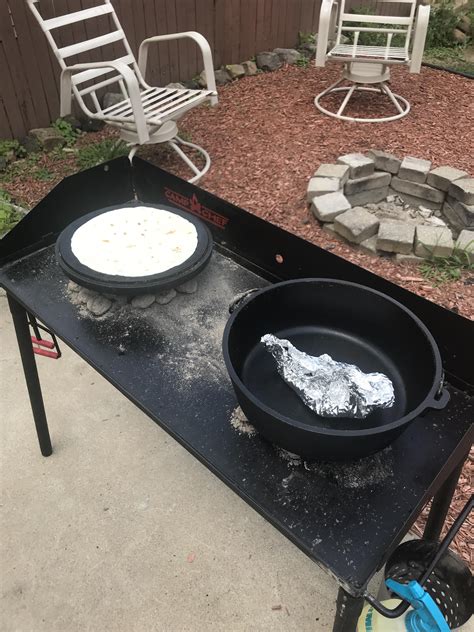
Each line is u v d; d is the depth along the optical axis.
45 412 1.68
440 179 2.70
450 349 1.09
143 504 1.51
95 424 1.73
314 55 4.55
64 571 1.36
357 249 2.48
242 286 1.37
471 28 5.02
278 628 1.26
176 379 1.10
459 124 3.47
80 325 1.23
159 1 3.53
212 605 1.30
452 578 1.01
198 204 1.52
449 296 2.21
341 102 3.78
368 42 4.73
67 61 3.25
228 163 3.11
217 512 1.49
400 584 0.84
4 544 1.42
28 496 1.53
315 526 0.83
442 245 2.33
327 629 1.26
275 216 2.66
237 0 3.95
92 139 3.37
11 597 1.32
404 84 4.04
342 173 2.74
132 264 1.27
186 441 0.96
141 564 1.38
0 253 1.39
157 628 1.26
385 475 0.91
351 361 1.11
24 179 2.97
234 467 0.92
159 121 2.67
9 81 3.04
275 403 1.01
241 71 4.16
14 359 1.95
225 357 0.91
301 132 3.39
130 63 3.02
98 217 1.43
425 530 1.28
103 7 2.84
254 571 1.36
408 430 0.99
